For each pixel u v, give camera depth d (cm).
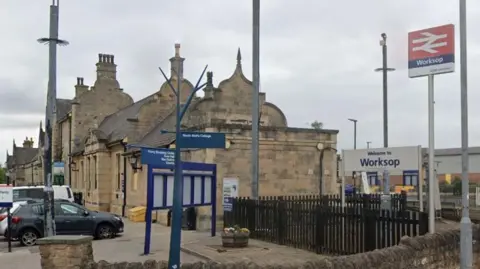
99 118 4394
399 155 1373
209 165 1590
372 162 1420
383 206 1644
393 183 4806
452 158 6328
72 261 884
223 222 1848
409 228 1038
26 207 1753
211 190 1611
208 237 1616
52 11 1382
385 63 2331
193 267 833
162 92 3177
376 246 1089
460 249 1005
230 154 2055
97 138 3272
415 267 926
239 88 2609
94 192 3344
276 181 2230
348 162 1470
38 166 6500
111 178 3247
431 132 1041
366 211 1116
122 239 1720
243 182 2070
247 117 2609
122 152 3005
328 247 1216
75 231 1738
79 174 4016
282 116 2783
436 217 2019
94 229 1761
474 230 1120
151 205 1307
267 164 2219
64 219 1730
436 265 982
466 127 1045
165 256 1289
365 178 2495
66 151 4553
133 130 3053
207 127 2022
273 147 2238
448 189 5294
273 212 1443
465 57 1065
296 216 1338
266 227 1476
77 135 4306
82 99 4356
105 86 4447
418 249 936
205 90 2602
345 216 1170
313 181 2312
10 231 1554
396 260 886
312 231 1274
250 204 1559
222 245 1364
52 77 1378
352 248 1147
